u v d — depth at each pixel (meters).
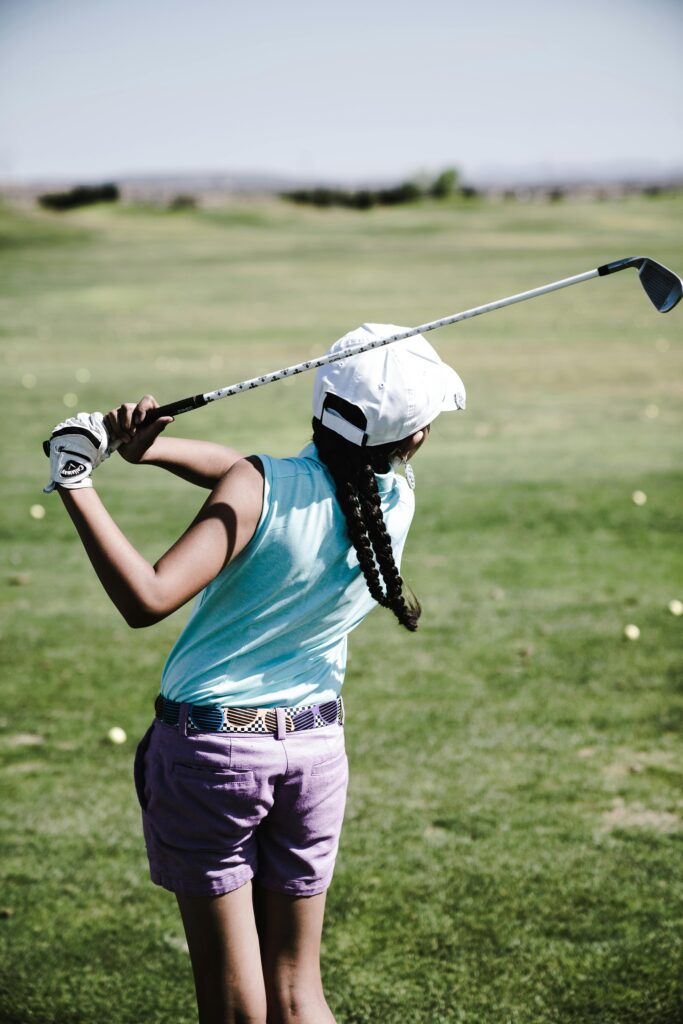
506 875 3.95
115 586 2.03
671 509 9.63
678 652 6.36
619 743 5.15
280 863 2.34
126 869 4.06
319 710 2.33
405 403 2.24
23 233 49.59
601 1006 3.19
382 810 4.48
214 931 2.26
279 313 25.75
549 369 17.84
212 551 2.10
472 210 67.69
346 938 3.56
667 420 13.84
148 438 2.23
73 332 22.91
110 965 3.45
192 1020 3.18
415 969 3.39
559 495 10.16
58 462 2.11
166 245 46.62
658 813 4.44
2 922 3.69
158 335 22.41
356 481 2.22
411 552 8.51
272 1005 2.35
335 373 2.26
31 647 6.53
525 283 31.25
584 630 6.75
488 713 5.52
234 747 2.21
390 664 6.24
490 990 3.28
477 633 6.73
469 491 10.36
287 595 2.21
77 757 5.07
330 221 60.84
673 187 99.00
